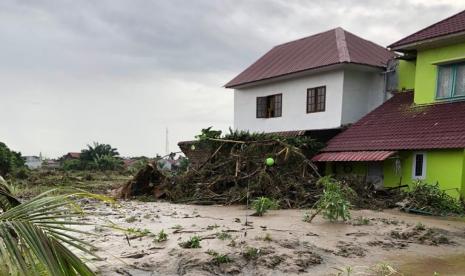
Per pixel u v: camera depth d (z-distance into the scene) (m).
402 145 14.54
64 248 2.29
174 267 5.84
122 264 5.81
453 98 15.37
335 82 18.81
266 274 5.84
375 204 13.27
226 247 6.80
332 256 6.86
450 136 13.45
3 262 2.01
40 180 24.80
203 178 15.63
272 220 9.96
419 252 7.38
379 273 6.09
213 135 17.05
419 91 16.58
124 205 13.48
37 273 2.11
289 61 21.73
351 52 19.06
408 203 12.49
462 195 12.95
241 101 24.08
